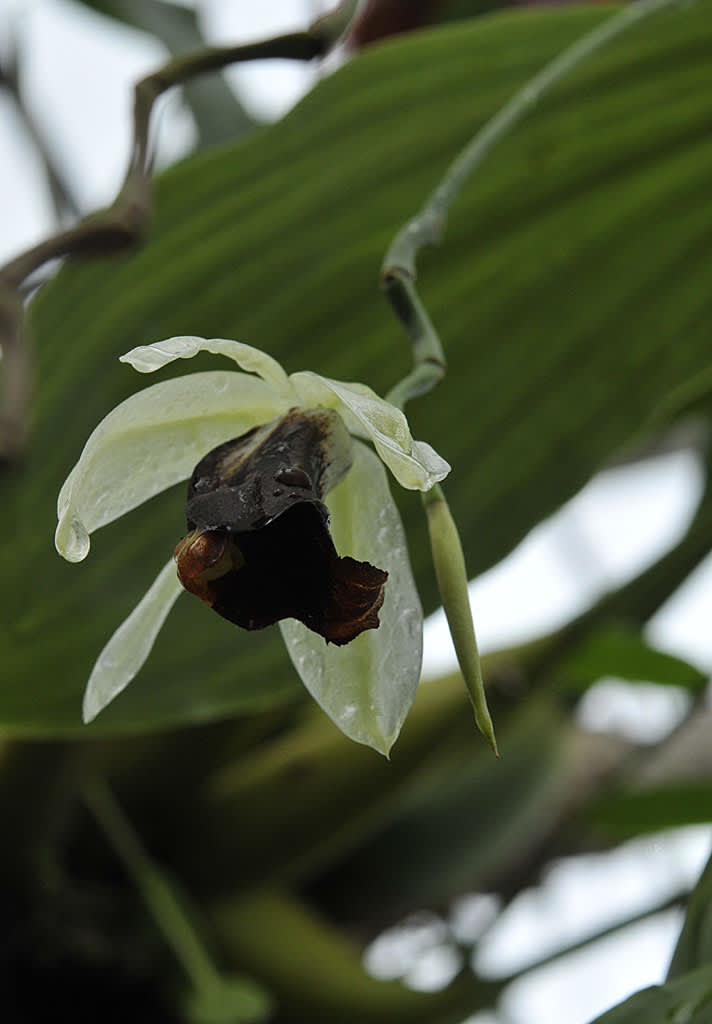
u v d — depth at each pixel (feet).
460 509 1.97
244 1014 2.16
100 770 2.27
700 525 2.38
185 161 1.96
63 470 1.93
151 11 3.11
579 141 2.02
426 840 2.78
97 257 1.90
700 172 2.02
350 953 2.41
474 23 2.01
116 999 2.24
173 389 1.72
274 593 1.69
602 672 2.77
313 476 1.71
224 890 2.40
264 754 2.36
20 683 1.90
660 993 1.67
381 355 1.97
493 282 1.99
